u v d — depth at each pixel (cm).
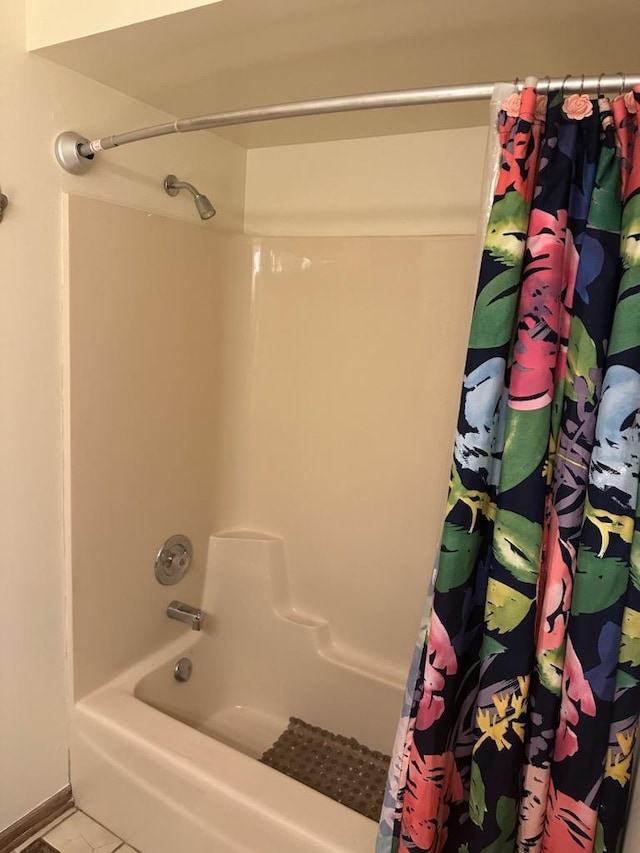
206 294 184
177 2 109
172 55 129
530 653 96
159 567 180
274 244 193
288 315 194
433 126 164
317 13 108
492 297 91
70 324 143
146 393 168
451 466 99
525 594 94
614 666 90
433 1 102
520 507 93
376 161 177
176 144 170
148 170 162
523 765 101
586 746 92
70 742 161
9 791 150
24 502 142
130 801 151
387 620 189
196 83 144
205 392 190
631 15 103
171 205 171
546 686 96
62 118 137
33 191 133
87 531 156
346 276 183
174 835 143
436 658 100
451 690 102
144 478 172
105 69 137
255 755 186
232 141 188
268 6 106
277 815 125
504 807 100
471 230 166
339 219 185
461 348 167
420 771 103
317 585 200
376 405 183
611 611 89
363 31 115
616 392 86
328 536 196
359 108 102
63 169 139
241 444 206
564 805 96
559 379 94
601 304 89
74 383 146
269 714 203
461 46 119
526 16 106
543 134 91
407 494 181
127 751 148
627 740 92
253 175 197
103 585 163
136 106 155
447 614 99
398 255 174
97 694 163
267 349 199
